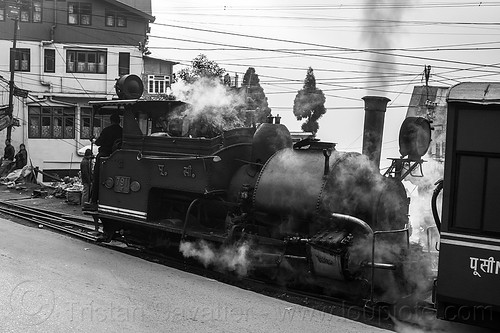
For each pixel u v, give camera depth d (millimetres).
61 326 5797
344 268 7145
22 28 33469
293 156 8297
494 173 5824
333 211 7535
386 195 7621
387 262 7316
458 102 5961
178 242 9812
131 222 10141
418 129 7746
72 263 8695
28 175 21781
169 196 9883
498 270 5742
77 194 16719
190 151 9328
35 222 13227
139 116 10375
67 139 34156
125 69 34625
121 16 34594
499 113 5797
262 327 6121
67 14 33844
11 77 28859
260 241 8242
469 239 5906
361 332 6078
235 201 8906
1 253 9031
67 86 33906
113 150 11062
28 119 33594
